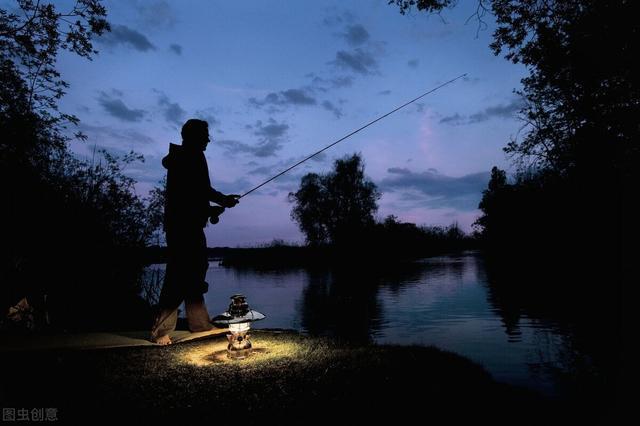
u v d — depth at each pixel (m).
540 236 22.58
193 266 4.99
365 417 2.89
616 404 4.95
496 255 37.47
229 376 3.63
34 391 3.27
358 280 25.70
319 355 4.31
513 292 16.94
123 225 9.83
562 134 12.07
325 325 11.96
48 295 7.22
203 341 4.91
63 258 7.76
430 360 4.26
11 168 7.06
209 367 3.88
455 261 39.81
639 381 5.93
